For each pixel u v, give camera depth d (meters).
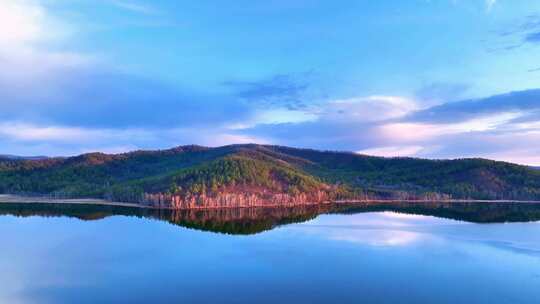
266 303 82.19
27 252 125.38
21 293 87.88
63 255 121.50
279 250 127.94
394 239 146.88
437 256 119.69
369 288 91.00
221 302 82.69
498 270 105.12
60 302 82.75
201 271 104.00
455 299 84.38
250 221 198.38
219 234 157.88
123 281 96.00
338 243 139.00
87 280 96.56
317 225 184.12
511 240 146.12
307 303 82.19
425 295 86.75
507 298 85.19
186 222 192.38
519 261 114.25
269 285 93.06
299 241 142.88
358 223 192.12
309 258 117.06
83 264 110.94
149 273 102.62
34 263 112.12
